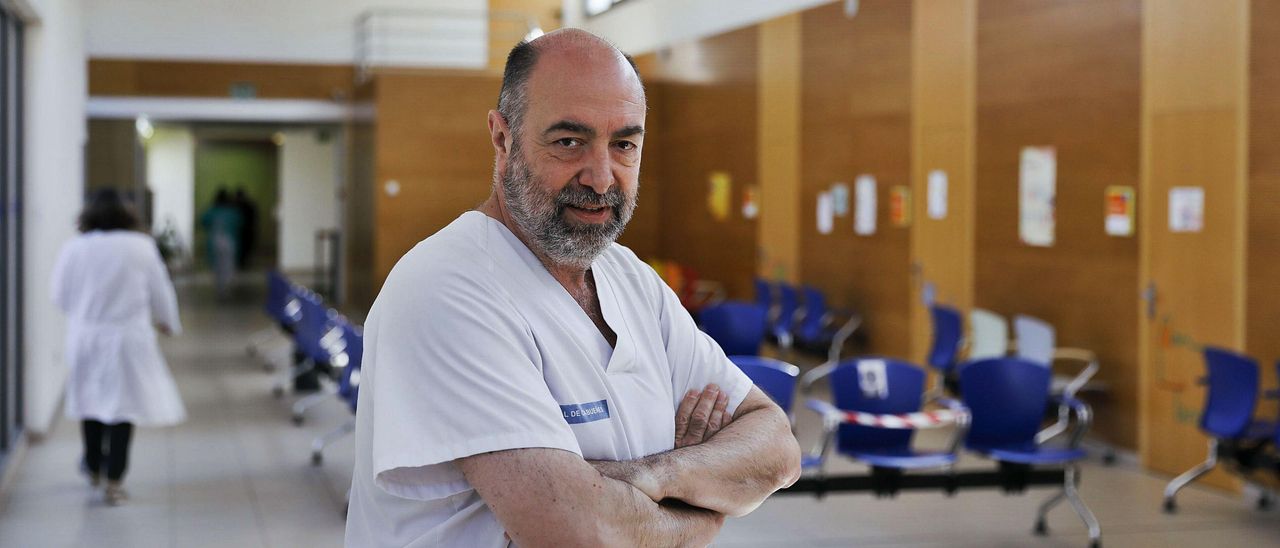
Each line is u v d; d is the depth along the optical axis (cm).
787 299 1072
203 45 1620
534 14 1706
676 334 171
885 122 1018
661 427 159
